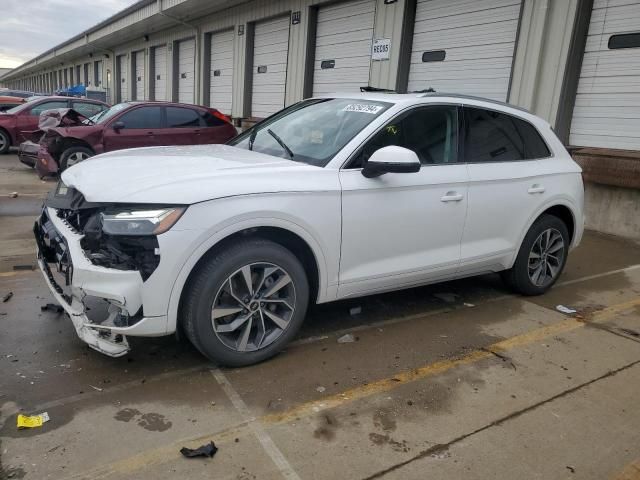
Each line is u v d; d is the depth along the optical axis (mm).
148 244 2889
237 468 2434
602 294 5176
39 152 10094
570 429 2871
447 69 10070
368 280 3695
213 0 15750
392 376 3348
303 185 3297
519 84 8695
